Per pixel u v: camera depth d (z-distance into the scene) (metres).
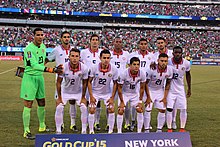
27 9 55.09
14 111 10.02
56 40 52.47
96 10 59.28
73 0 61.44
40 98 7.49
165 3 64.31
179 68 7.46
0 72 24.88
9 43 49.03
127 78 7.13
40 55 7.28
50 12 55.97
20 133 7.32
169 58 7.76
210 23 61.50
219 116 9.98
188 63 7.61
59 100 7.01
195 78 24.62
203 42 55.75
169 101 7.47
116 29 58.69
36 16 57.72
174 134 5.42
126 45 52.59
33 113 9.81
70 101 7.88
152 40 54.72
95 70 7.22
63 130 7.85
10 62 38.91
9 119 8.81
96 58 8.18
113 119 7.19
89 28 58.41
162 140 5.34
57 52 7.83
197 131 7.89
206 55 49.12
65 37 7.70
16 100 12.23
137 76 7.11
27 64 7.11
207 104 12.41
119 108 7.15
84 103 7.10
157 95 7.64
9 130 7.58
